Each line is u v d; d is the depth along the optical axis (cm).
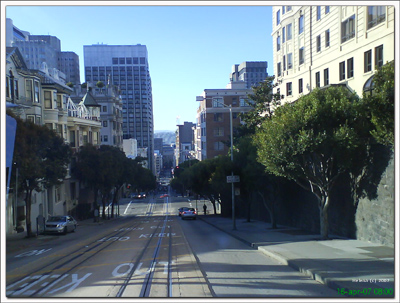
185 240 2117
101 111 7725
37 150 2445
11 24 4791
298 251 1438
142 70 17662
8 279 1070
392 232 1380
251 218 3969
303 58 3291
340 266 1114
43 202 3669
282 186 2722
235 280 1015
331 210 1947
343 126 1524
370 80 2280
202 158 7769
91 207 5559
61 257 1535
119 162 4647
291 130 1589
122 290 902
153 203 8694
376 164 1484
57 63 14712
